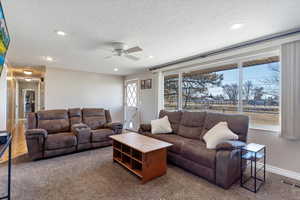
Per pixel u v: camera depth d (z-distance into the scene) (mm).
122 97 6500
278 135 2502
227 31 2330
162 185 2178
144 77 5477
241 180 2174
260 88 2816
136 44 2844
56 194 1952
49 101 4902
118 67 4891
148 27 2211
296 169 2346
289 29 2264
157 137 3256
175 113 3752
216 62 3375
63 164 2830
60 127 3695
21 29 2246
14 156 3191
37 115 3549
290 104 2312
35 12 1815
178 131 3457
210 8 1756
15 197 1887
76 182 2230
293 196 1935
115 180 2293
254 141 2775
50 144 3051
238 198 1898
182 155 2631
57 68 5016
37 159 2998
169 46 2947
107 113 4617
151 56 3633
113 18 1968
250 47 2697
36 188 2074
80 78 5469
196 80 3910
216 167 2158
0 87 4082
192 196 1937
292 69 2297
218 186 2156
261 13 1849
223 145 2178
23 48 3076
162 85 4801
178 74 4328
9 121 5363
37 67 4961
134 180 2301
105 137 3828
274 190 2061
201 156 2318
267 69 2734
